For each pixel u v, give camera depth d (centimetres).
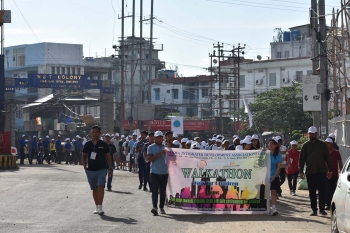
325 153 1401
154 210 1383
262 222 1271
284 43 8038
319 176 1395
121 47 5309
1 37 3859
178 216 1374
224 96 7644
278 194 1895
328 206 1508
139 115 5256
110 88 5416
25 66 8062
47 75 5094
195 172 1421
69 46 8181
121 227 1179
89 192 1889
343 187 963
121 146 3391
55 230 1130
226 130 6725
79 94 6806
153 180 1409
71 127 6119
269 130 5669
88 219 1294
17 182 2256
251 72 7625
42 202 1616
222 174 1421
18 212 1405
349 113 2525
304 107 2361
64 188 2022
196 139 2417
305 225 1220
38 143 4291
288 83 7269
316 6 2480
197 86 8288
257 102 5994
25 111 6756
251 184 1416
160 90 8569
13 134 5272
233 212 1410
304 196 1919
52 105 6384
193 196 1416
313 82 2358
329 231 1134
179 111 8269
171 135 1461
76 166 3766
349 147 2250
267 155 1416
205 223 1255
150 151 1416
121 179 2552
